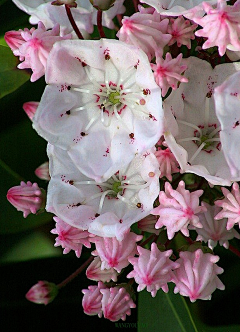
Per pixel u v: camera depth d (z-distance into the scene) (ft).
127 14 0.63
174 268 0.56
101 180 0.53
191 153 0.55
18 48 0.60
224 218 0.58
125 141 0.54
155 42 0.55
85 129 0.55
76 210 0.55
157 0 0.55
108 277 0.58
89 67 0.54
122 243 0.56
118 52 0.53
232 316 0.63
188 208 0.54
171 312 0.61
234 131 0.52
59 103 0.54
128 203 0.55
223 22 0.53
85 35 0.62
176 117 0.55
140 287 0.55
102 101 0.55
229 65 0.55
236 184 0.56
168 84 0.54
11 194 0.59
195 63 0.55
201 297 0.56
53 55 0.52
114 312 0.57
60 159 0.55
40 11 0.61
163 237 0.57
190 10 0.54
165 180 0.57
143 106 0.54
